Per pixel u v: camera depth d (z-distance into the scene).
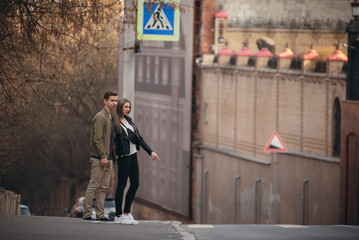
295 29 96.25
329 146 84.81
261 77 98.62
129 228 29.75
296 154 90.31
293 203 90.62
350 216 79.25
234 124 104.62
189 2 111.50
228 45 109.06
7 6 35.88
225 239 28.73
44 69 48.88
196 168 112.88
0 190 43.91
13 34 37.78
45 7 37.38
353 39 82.31
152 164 125.12
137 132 30.84
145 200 127.44
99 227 29.55
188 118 113.81
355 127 78.88
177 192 117.31
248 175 100.44
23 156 126.44
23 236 26.06
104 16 38.66
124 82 39.19
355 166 78.69
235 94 104.44
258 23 103.69
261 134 98.56
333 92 84.38
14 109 48.62
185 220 115.12
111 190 126.25
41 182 136.38
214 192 108.56
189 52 113.25
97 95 100.31
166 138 120.75
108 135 30.19
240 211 102.00
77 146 134.38
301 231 34.03
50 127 125.94
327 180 84.25
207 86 111.19
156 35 38.31
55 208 166.00
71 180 141.00
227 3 108.88
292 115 92.12
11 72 41.97
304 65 89.94
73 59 41.25
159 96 123.19
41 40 38.47
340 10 90.50
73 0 37.75
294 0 96.81
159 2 38.12
